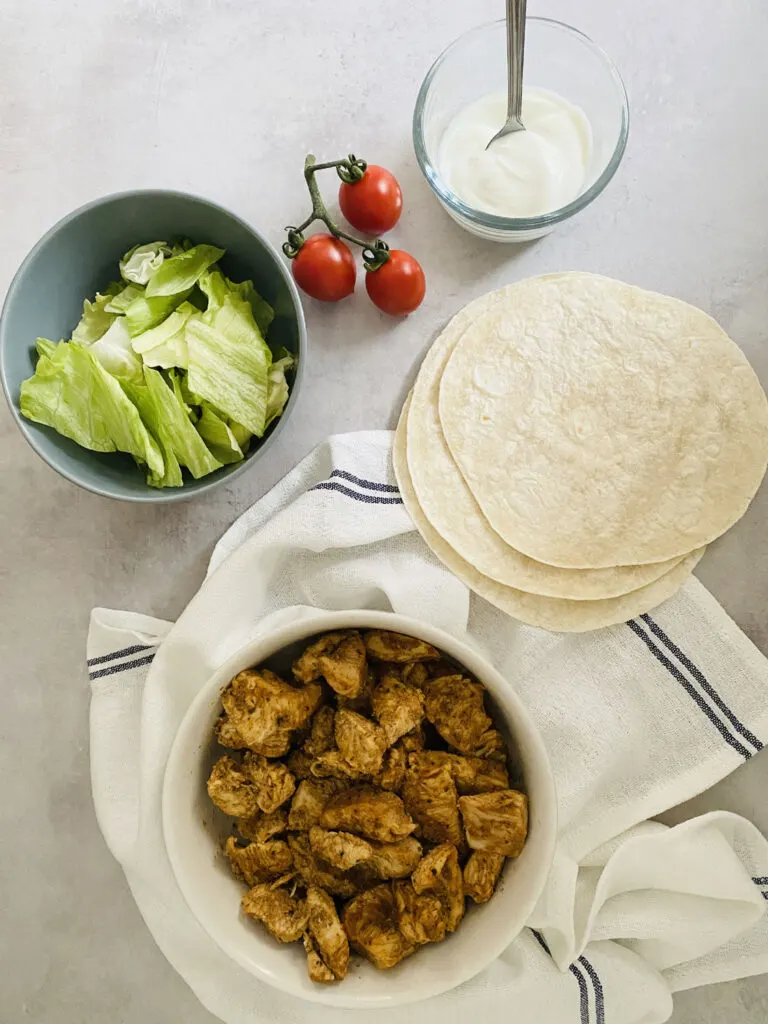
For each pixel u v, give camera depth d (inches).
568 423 18.1
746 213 19.1
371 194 18.0
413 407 18.4
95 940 20.2
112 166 19.9
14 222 20.0
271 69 19.6
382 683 16.8
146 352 17.4
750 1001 19.7
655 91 19.3
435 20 19.5
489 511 17.9
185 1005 20.2
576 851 18.3
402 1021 17.9
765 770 19.2
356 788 16.4
